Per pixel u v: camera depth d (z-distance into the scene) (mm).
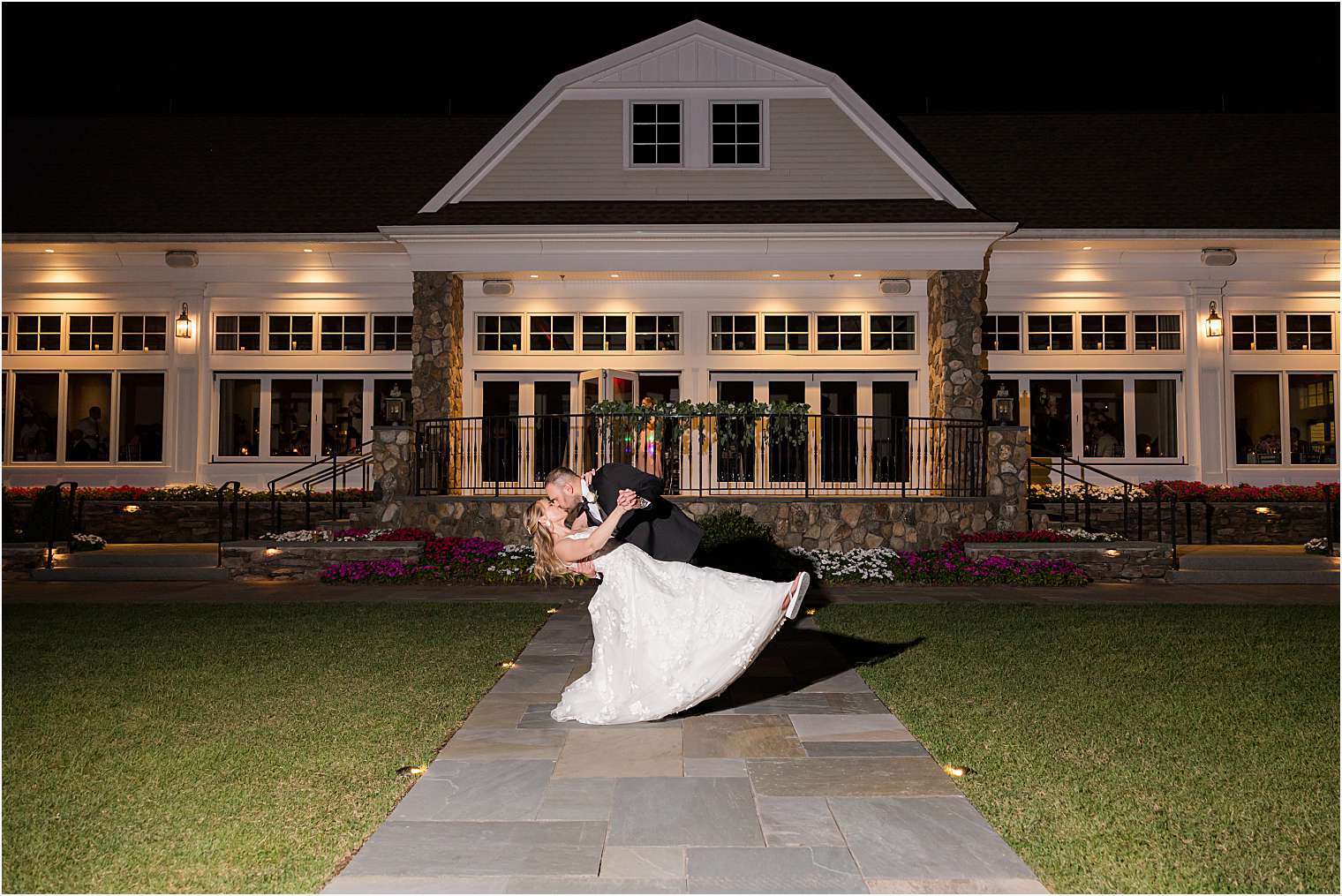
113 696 5656
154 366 16125
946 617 8711
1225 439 15641
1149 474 15836
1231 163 17016
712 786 4031
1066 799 3895
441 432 14109
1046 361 15836
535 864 3209
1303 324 15820
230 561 12023
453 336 14859
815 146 15352
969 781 4098
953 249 14336
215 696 5660
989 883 3076
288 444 16219
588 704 5098
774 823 3596
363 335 16156
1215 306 15664
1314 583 11633
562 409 15727
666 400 15789
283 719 5137
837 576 11531
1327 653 7000
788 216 14461
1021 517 13234
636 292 15672
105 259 15961
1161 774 4215
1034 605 9531
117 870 3232
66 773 4238
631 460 13758
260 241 15148
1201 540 15062
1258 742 4727
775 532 12836
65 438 16188
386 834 3486
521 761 4387
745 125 15555
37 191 16547
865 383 15656
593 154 15445
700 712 5320
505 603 9672
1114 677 6191
